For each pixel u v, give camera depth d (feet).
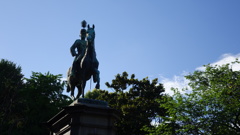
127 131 115.44
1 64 125.29
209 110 80.28
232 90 80.64
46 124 51.39
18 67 131.34
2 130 107.96
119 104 123.75
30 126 109.91
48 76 127.34
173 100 86.84
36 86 121.19
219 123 76.23
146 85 132.46
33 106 112.78
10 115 109.50
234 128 77.20
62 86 127.34
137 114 116.88
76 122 42.14
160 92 130.82
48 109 114.52
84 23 55.42
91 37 47.85
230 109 76.79
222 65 89.45
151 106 122.31
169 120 87.10
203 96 81.66
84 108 42.65
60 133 45.83
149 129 93.86
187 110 81.66
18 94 113.91
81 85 51.06
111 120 44.01
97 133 42.37
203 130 79.71
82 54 50.70
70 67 53.06
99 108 43.50
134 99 124.67
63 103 120.98
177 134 84.02
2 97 111.34
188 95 84.69
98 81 47.70
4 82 113.80
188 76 92.07
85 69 47.62
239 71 84.94
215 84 85.40
